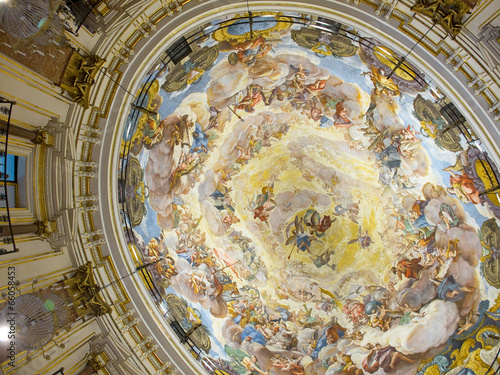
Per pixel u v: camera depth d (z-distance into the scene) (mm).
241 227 18109
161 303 14609
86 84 10797
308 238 18828
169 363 14203
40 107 10227
